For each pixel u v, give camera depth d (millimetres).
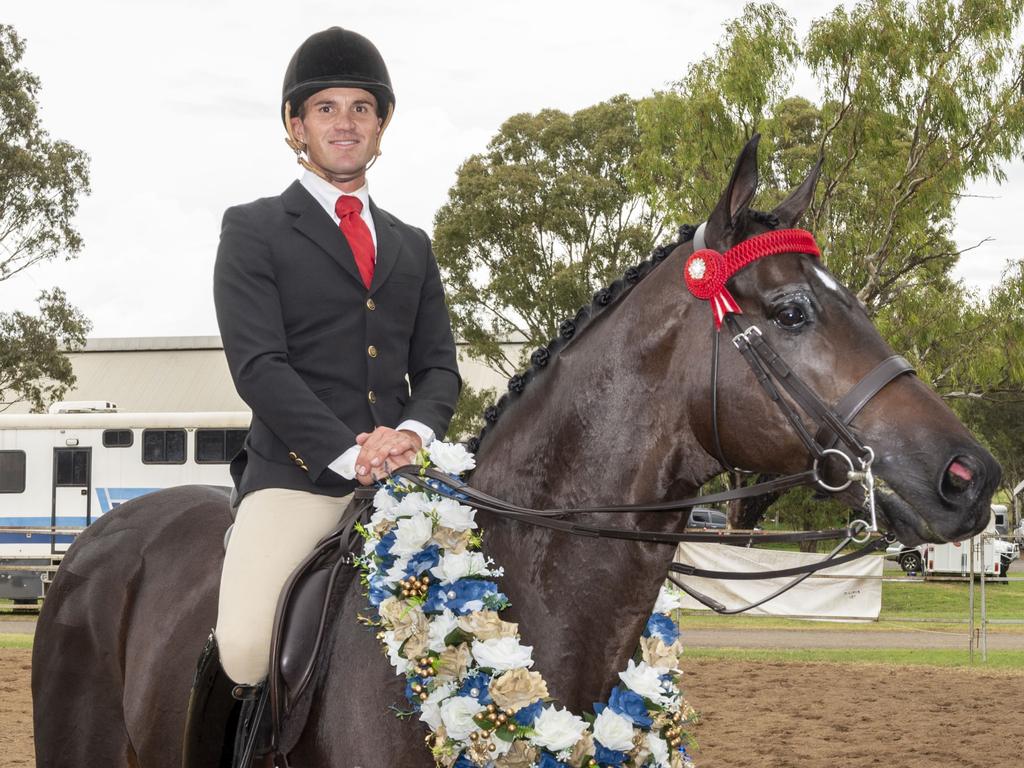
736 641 15602
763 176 22250
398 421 2982
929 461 2227
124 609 3482
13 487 19922
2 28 31766
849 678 11484
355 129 2969
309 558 2799
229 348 2814
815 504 21750
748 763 7504
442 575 2564
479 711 2408
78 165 31828
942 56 18781
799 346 2363
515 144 34469
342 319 2906
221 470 19656
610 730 2422
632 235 32188
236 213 2930
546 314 32875
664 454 2523
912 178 19750
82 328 33531
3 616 19594
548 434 2672
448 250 34000
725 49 20125
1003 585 27344
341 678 2650
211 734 2844
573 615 2541
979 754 7801
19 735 8164
